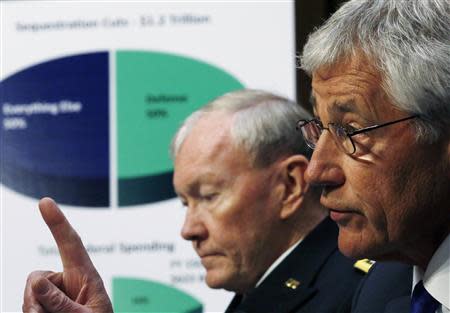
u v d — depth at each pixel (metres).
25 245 2.54
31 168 2.58
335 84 1.13
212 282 1.83
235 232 1.80
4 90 2.58
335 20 1.16
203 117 1.86
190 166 1.83
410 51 1.09
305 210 1.80
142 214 2.52
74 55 2.57
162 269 2.49
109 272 2.50
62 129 2.56
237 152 1.80
